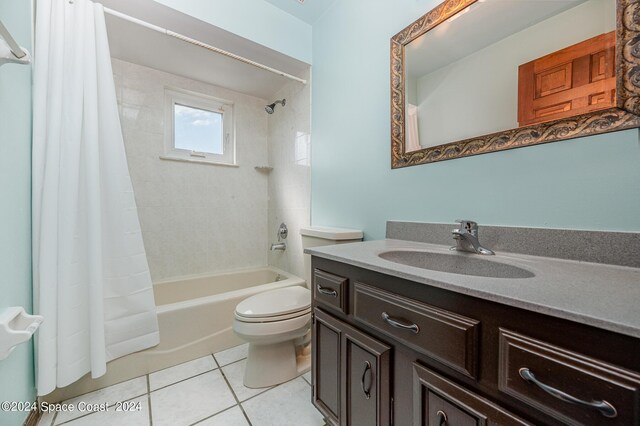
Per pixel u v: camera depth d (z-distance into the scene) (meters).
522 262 0.77
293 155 2.15
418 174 1.20
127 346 1.32
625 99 0.68
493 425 0.49
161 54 1.78
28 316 0.85
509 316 0.48
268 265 2.54
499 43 0.92
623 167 0.69
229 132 2.37
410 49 1.21
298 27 1.87
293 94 2.13
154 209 2.00
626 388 0.36
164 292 1.97
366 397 0.77
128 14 1.43
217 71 2.00
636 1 0.66
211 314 1.59
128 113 1.88
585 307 0.42
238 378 1.35
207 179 2.23
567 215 0.78
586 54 0.74
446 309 0.58
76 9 1.19
